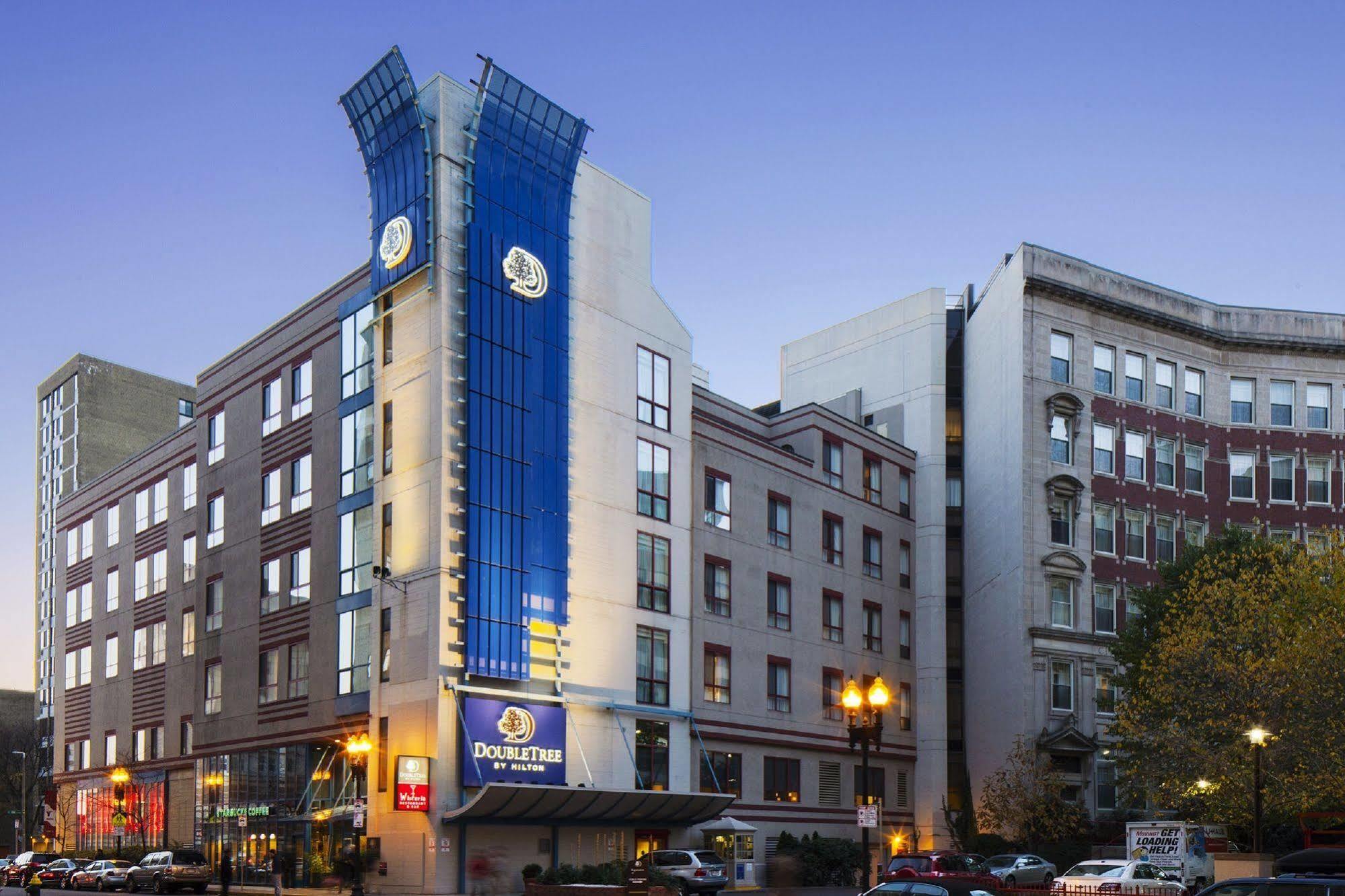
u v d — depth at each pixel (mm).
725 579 63844
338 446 57312
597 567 56344
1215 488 79500
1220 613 53312
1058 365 73938
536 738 51688
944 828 74188
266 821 59156
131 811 72438
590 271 58656
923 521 79125
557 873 48594
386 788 50531
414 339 53156
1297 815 54781
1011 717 70625
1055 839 65812
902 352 82562
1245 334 81375
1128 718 55344
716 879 49969
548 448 54906
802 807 66500
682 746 59281
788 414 73438
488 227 54062
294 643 58594
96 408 142500
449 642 49625
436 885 47531
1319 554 55969
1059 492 72562
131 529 77812
